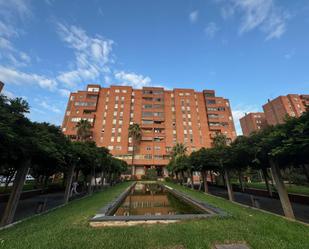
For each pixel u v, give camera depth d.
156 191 22.73
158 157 53.38
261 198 14.12
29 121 6.39
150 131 57.44
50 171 17.84
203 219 6.39
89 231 5.12
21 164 7.67
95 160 15.84
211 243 4.30
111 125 56.28
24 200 13.88
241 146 8.90
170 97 63.47
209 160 15.54
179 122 59.03
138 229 5.28
